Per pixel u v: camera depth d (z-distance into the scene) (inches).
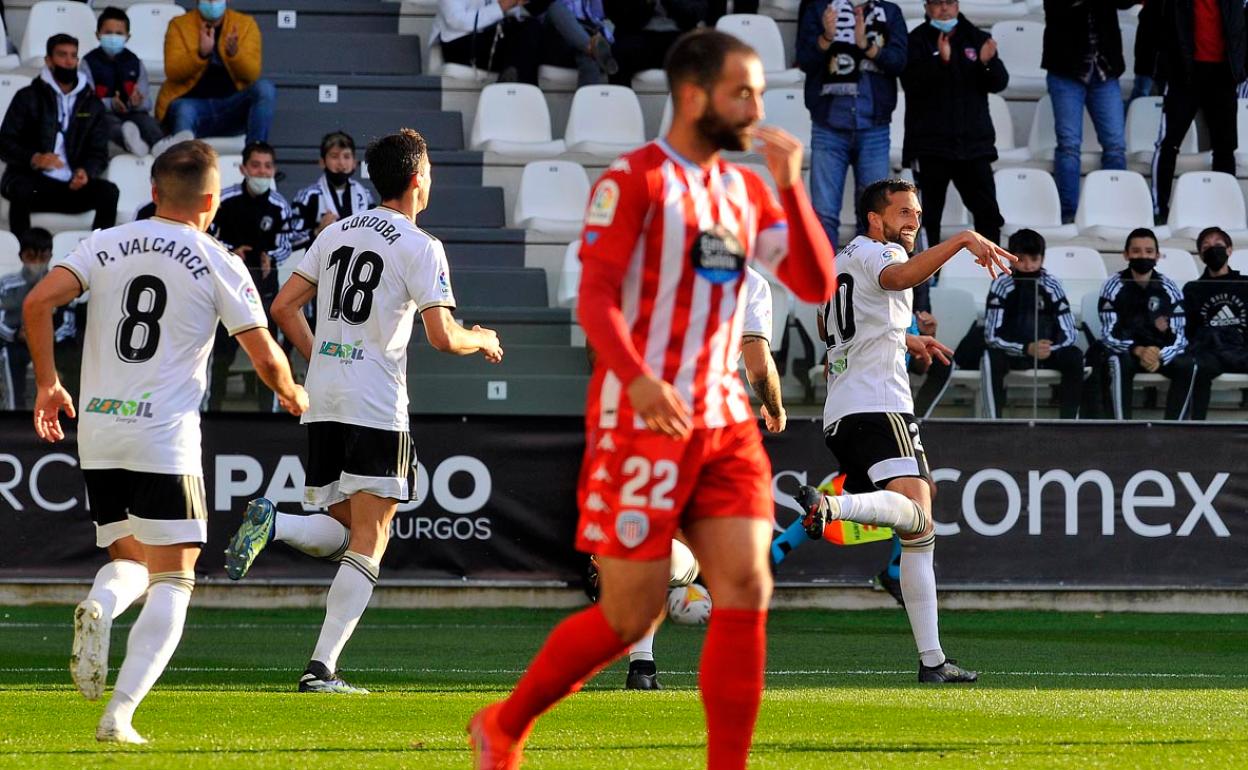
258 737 582.9
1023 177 1749.5
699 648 1042.7
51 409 600.7
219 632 1101.1
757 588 422.6
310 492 797.2
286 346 1187.3
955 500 1231.5
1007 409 1235.9
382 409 782.5
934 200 1587.1
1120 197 1737.2
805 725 634.2
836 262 847.1
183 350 582.6
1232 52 1707.7
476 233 1652.3
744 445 429.4
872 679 871.7
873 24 1585.9
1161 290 1246.9
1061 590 1250.6
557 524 1225.4
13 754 525.3
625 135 1785.2
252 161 1354.6
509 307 1224.2
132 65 1657.2
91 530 1193.4
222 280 585.9
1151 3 1742.1
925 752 548.1
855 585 1252.5
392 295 780.6
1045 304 1234.0
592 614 430.3
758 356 856.3
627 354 396.8
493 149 1754.4
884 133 1615.4
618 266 407.5
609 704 711.1
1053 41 1744.6
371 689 792.3
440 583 1218.6
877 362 829.8
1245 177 1846.7
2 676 850.1
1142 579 1246.9
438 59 1859.0
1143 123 1876.2
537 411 1227.2
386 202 800.3
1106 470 1243.8
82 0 1895.9
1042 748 561.6
